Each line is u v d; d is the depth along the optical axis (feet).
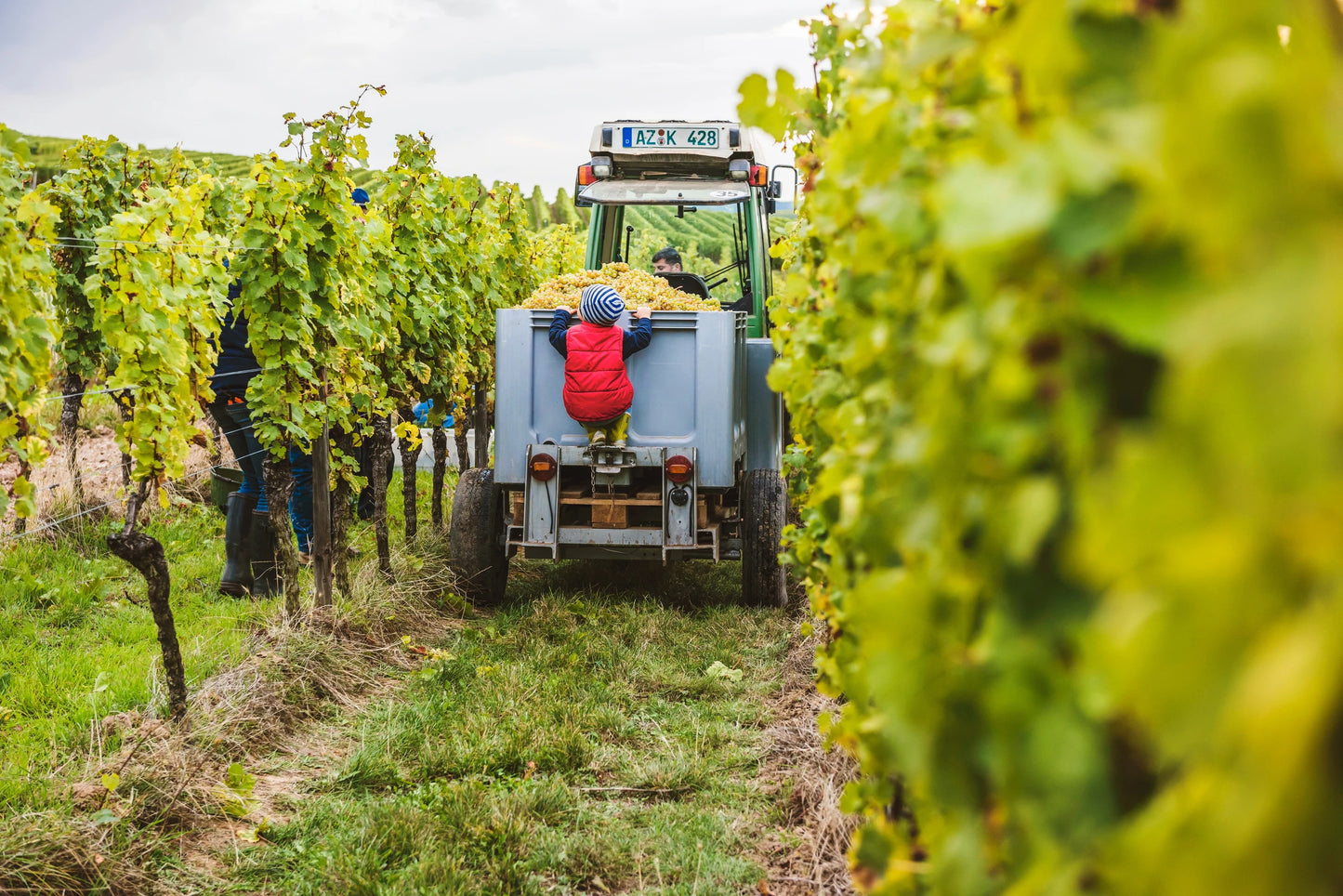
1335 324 1.11
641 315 18.13
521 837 9.82
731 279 24.58
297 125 16.67
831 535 6.32
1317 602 1.19
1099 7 2.01
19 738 11.72
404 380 23.07
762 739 12.69
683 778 11.40
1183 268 1.55
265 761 12.16
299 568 20.90
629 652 16.03
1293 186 1.21
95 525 23.02
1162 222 1.54
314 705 13.80
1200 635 1.32
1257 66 1.26
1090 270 1.69
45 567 20.06
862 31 6.07
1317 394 1.12
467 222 27.61
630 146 23.54
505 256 31.48
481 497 19.24
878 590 2.97
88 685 13.80
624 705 14.02
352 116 16.94
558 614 18.07
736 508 20.06
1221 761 1.35
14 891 8.38
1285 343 1.14
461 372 25.89
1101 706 1.97
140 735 11.65
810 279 7.53
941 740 2.74
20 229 9.20
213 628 16.46
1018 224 1.76
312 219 16.96
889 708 2.93
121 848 9.34
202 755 11.53
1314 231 1.19
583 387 17.60
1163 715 1.40
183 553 22.21
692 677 15.24
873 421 4.42
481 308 29.01
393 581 19.21
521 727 12.60
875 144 3.84
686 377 18.33
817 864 9.07
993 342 2.34
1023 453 2.17
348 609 17.02
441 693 14.19
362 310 19.72
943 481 2.62
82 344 23.50
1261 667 1.20
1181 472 1.38
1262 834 1.23
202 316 14.21
